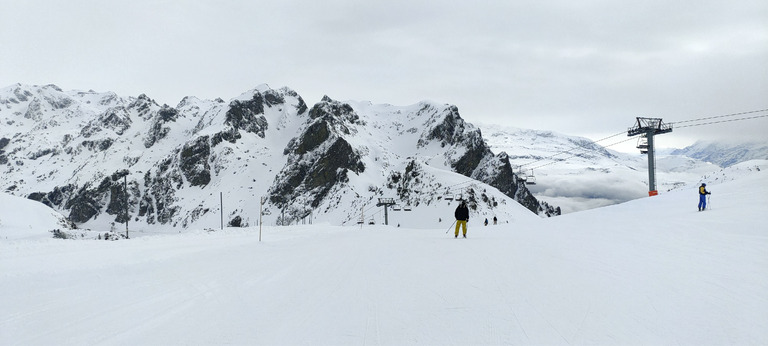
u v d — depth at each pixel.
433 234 32.34
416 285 10.41
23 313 8.23
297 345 6.41
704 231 17.78
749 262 11.07
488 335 6.64
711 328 6.46
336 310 8.30
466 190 136.38
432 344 6.34
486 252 16.09
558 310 7.72
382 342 6.49
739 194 34.09
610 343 6.11
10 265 14.43
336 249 19.67
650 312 7.34
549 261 13.05
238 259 16.14
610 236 19.17
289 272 12.92
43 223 88.62
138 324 7.53
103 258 16.59
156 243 25.08
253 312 8.27
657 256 12.78
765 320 6.67
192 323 7.57
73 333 7.02
